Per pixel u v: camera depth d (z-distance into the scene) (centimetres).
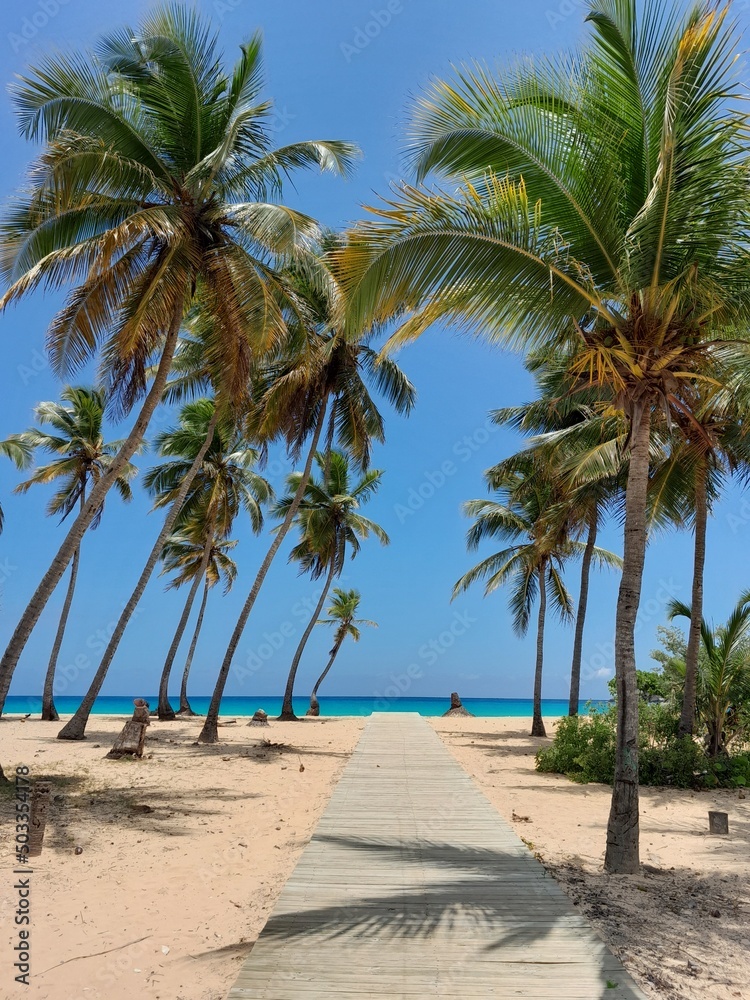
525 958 407
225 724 2497
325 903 500
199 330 1459
